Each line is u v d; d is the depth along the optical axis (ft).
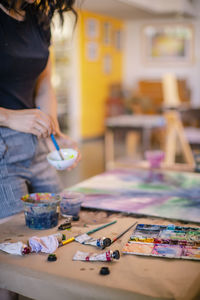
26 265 2.93
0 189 4.30
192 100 30.86
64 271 2.82
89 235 3.55
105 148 16.40
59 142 4.99
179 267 2.88
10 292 3.40
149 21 31.30
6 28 4.16
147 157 7.79
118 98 28.22
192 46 30.50
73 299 2.65
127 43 32.37
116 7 24.94
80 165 18.63
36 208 3.68
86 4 23.76
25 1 4.15
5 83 4.42
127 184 5.47
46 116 4.49
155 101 29.01
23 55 4.33
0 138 4.38
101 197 4.78
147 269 2.85
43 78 5.26
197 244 3.26
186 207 4.34
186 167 7.54
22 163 4.70
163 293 2.49
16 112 4.37
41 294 2.78
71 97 27.07
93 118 28.84
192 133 14.84
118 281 2.66
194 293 2.54
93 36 27.84
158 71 31.76
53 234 3.50
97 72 28.84
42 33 4.61
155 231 3.59
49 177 5.17
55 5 4.56
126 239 3.47
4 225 3.86
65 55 26.73
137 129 16.44
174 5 25.71
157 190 5.12
